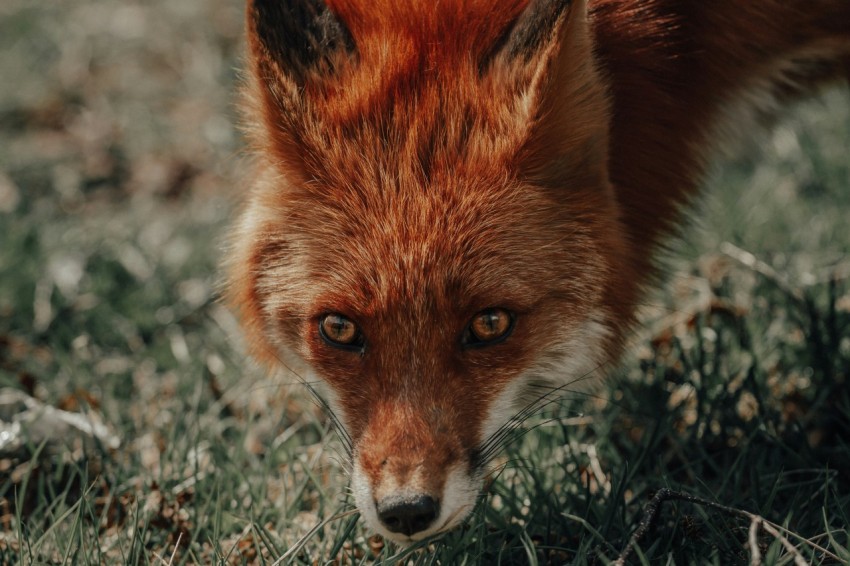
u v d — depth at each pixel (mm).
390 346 4520
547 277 4684
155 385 7156
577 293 4812
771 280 6789
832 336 6168
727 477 5137
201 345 7699
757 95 5996
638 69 5207
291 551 4695
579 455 5715
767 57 5637
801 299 6766
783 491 5289
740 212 8570
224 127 11227
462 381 4547
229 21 13664
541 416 6008
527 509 5367
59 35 13562
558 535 4953
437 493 4223
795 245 7988
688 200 5770
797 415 5984
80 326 7820
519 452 5797
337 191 4758
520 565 4836
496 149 4684
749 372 5812
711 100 5641
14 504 5621
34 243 8766
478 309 4527
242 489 5707
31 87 12430
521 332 4645
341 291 4613
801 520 4797
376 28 5012
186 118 11867
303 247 4801
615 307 5074
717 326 6727
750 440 5391
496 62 4844
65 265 8555
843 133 9539
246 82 5098
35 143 11320
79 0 14805
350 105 4812
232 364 7266
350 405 4645
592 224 4855
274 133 4824
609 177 5195
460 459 4383
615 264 4996
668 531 4789
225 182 10477
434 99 4758
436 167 4672
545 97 4543
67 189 10281
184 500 5578
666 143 5395
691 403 6309
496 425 4734
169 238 9258
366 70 4891
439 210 4602
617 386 6273
